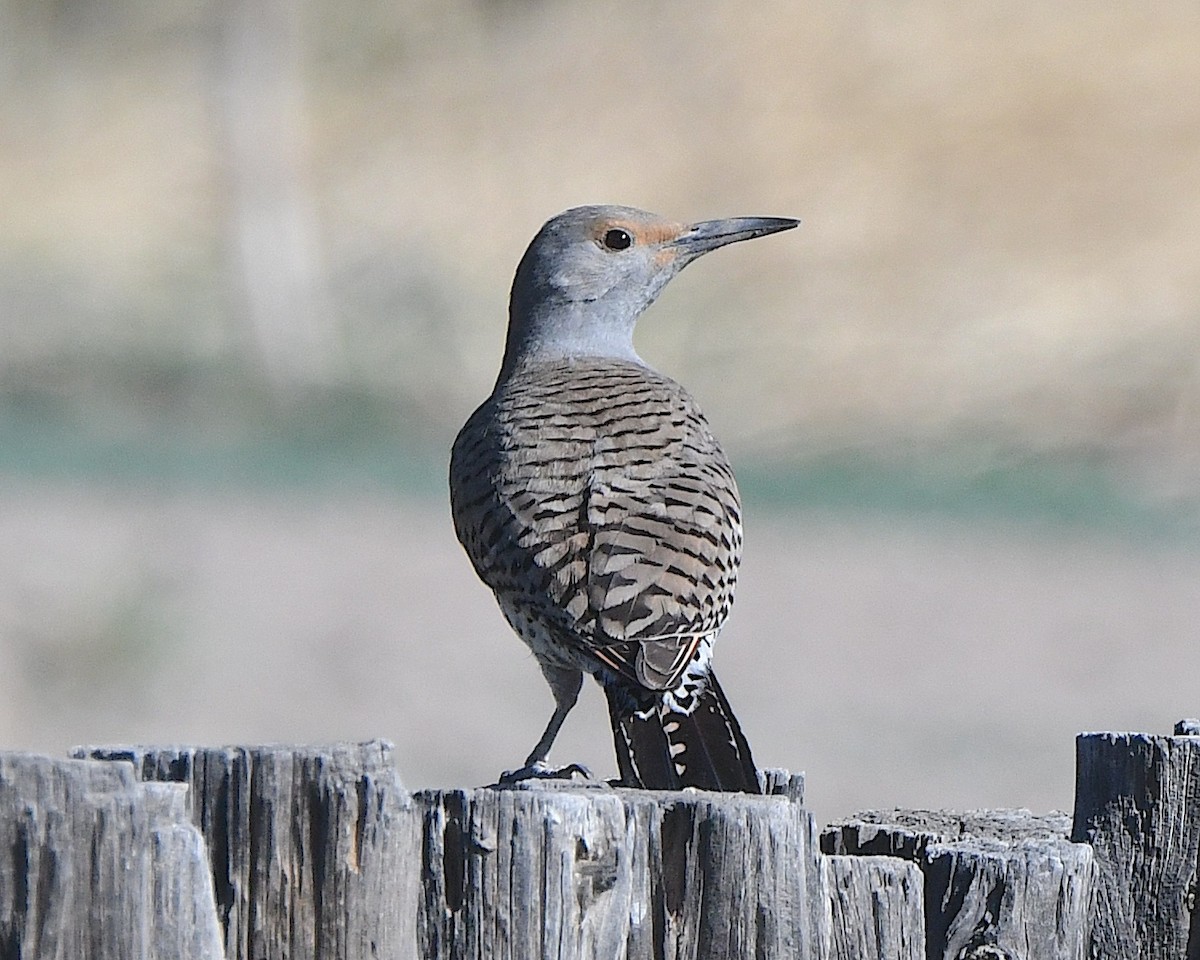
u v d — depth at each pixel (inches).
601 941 187.9
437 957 187.2
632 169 1290.6
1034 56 1280.8
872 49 1314.0
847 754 517.7
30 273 1222.3
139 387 1083.9
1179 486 881.5
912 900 202.2
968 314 1064.2
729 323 1074.7
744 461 977.5
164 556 698.2
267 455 970.1
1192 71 1252.5
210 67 1269.7
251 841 185.2
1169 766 212.7
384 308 1167.6
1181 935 211.8
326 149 1366.9
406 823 185.8
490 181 1307.8
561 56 1401.3
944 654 623.2
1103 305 1056.2
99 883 171.0
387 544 764.6
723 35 1357.0
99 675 557.9
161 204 1333.7
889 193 1189.1
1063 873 205.8
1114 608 674.2
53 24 1546.5
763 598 694.5
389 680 583.8
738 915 189.0
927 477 932.0
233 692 565.9
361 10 1481.3
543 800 187.2
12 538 714.2
